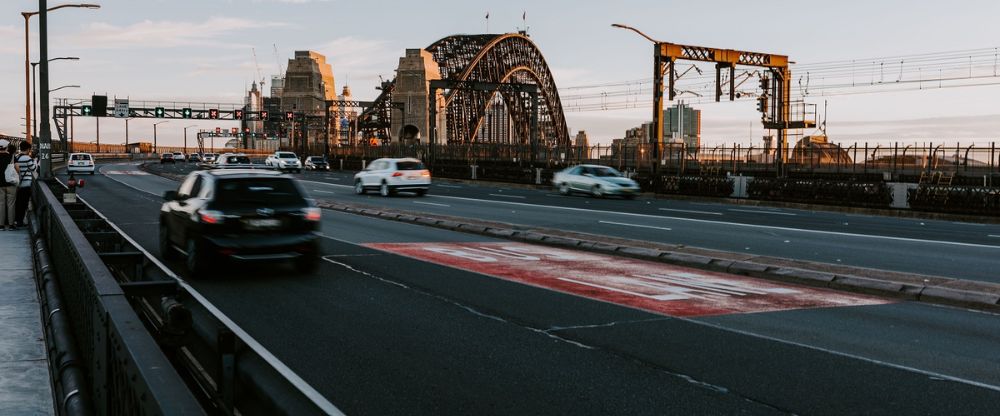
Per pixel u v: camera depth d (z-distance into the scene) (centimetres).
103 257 830
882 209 3172
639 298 1064
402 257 1496
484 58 16075
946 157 4894
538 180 5262
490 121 17675
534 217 2598
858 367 710
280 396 457
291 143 16500
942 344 805
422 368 694
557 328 867
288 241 1208
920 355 756
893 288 1101
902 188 3195
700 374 681
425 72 15000
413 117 14825
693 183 4131
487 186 5672
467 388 634
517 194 4209
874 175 5278
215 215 1175
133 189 4197
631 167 6138
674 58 4844
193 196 1253
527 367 700
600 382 654
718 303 1034
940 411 582
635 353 755
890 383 657
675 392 627
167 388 258
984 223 2806
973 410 586
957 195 2989
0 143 1781
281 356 730
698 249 1526
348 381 650
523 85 6669
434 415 566
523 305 1005
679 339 817
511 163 7419
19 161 1848
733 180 3928
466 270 1325
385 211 2531
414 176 3809
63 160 8431
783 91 5606
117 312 370
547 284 1180
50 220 1159
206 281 1185
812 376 677
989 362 732
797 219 2681
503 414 570
